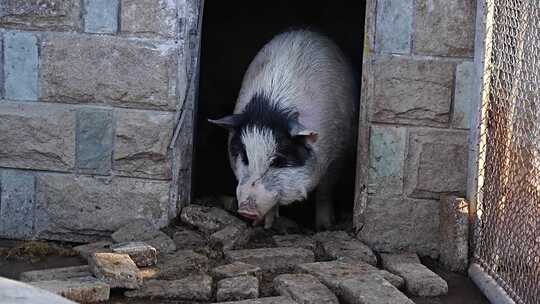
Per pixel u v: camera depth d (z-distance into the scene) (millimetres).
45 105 4711
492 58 4562
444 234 4641
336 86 4984
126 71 4684
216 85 5766
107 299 4215
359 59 5637
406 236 4727
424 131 4688
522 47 4367
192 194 4992
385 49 4660
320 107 4867
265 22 5836
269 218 4855
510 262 4332
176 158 4762
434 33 4637
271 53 4996
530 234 4203
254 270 4391
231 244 4613
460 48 4641
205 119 5590
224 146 5449
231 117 4789
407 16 4637
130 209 4742
